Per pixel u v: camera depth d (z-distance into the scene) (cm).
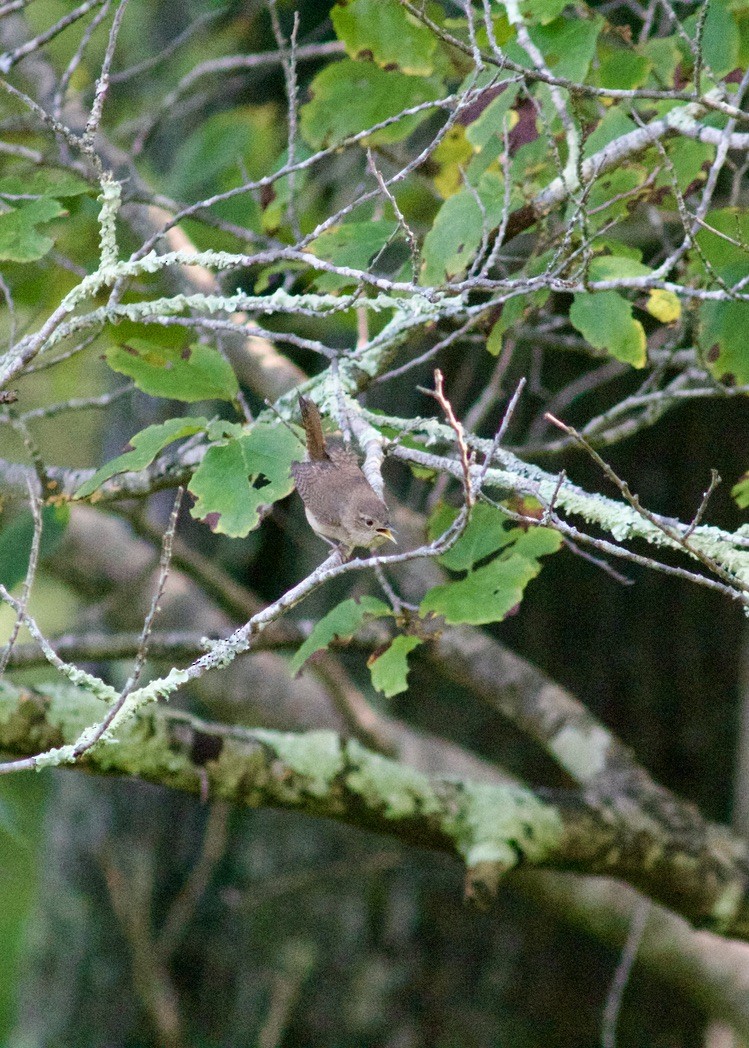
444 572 1039
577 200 696
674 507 1277
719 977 1062
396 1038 1312
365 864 1297
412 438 794
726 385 864
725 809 1249
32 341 651
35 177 775
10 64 800
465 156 908
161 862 1493
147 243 671
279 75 1455
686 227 669
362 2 838
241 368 1004
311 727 1317
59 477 820
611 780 934
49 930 1566
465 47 675
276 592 1498
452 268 761
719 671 1257
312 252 827
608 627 1279
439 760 1186
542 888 1079
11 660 961
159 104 1334
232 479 661
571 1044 1278
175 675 541
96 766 799
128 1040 1512
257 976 1379
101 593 1383
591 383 1241
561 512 1166
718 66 823
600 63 887
